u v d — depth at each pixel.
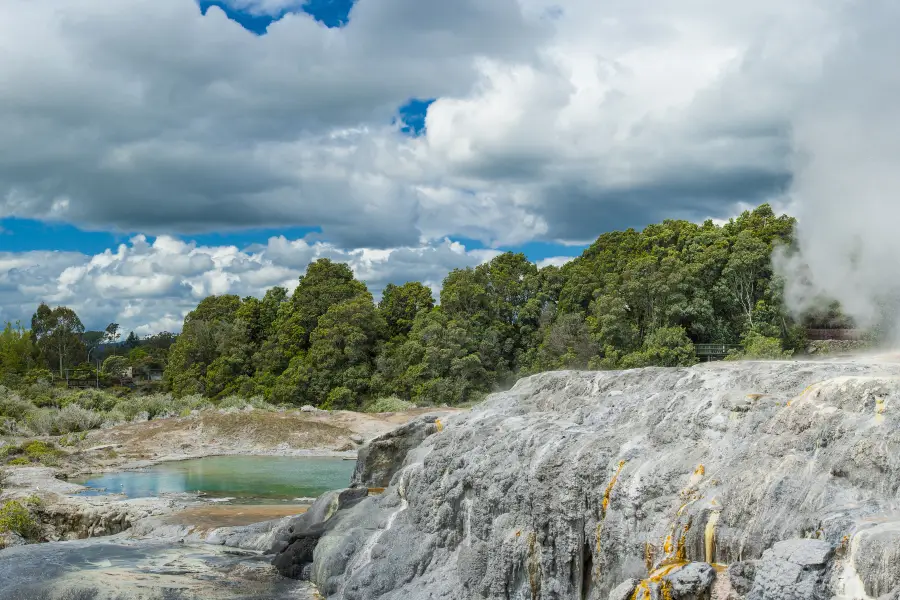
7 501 27.95
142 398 70.56
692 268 64.69
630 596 11.37
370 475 23.77
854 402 12.53
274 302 90.75
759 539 11.16
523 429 18.20
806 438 12.42
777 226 66.44
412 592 16.73
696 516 12.09
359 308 77.75
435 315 77.88
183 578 19.52
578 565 14.77
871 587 9.09
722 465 13.10
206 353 90.50
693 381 16.88
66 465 41.75
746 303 65.44
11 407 61.09
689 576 10.82
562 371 22.59
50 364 121.00
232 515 26.39
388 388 73.75
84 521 26.94
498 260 89.00
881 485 10.92
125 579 19.30
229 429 52.66
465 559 16.12
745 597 10.09
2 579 19.39
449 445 19.44
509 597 15.36
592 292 73.38
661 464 13.90
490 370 76.00
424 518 18.62
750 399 14.48
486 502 16.78
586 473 14.86
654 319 65.25
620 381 19.64
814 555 9.62
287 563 19.98
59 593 18.28
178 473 40.41
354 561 18.53
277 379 77.88
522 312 80.69
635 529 13.49
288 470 41.50
